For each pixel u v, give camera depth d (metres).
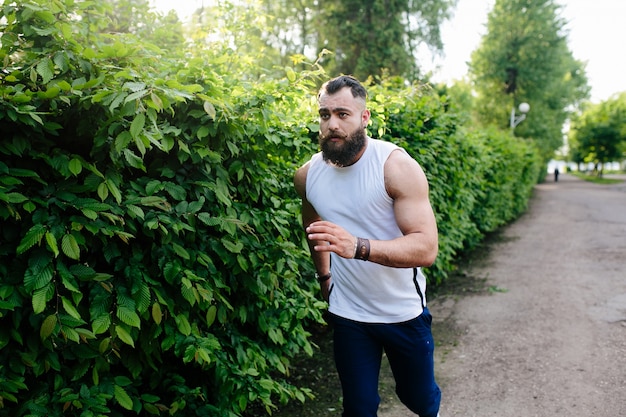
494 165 10.50
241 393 2.68
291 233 3.34
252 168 2.82
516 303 5.90
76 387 2.16
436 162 5.88
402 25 23.81
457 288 6.74
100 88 2.09
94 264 2.24
